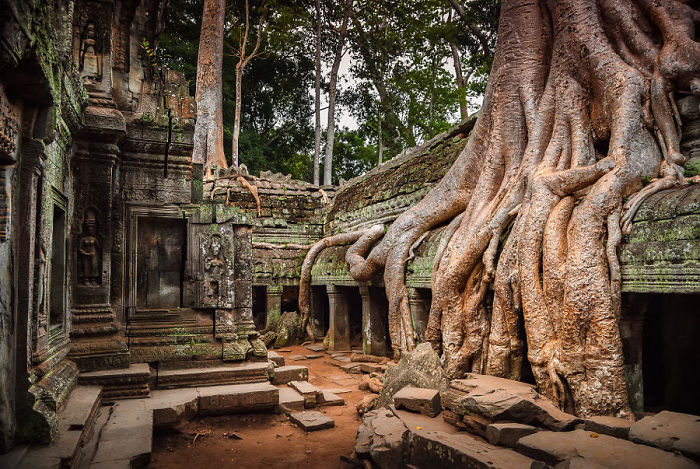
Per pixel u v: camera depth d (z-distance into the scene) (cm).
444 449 517
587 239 618
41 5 435
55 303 686
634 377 623
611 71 737
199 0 2598
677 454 423
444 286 841
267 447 653
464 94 2233
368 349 1253
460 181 1004
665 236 566
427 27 2206
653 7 741
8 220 461
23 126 502
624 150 670
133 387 730
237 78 2328
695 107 666
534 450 471
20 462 429
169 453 623
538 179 726
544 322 648
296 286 1780
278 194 1808
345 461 597
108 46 814
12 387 468
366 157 3219
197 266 895
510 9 923
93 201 790
